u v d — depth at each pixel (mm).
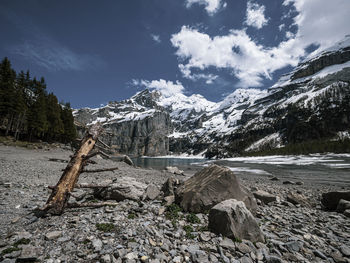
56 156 35781
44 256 3641
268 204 10539
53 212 5934
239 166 65875
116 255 3787
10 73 55188
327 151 105500
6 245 3938
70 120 80562
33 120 55844
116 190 8281
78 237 4500
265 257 4113
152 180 18016
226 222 5078
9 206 6648
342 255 4613
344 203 9211
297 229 6230
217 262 3842
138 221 5738
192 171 45469
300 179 29406
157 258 3791
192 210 6965
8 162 19656
